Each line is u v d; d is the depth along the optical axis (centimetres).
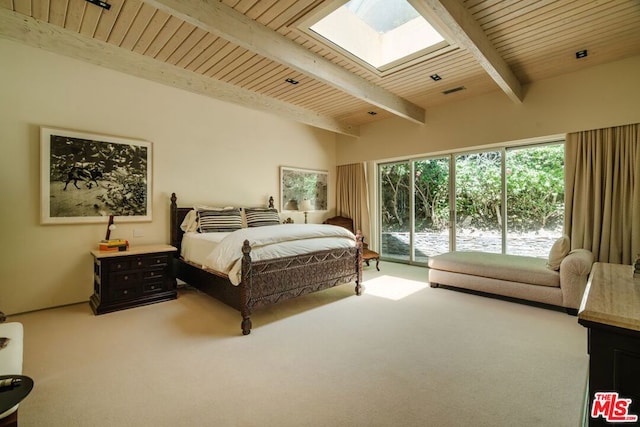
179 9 213
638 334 85
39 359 214
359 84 372
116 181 363
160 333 261
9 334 163
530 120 398
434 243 541
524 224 442
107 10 245
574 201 364
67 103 330
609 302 106
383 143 568
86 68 342
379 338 248
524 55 322
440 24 261
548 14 250
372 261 601
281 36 282
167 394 174
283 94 434
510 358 213
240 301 264
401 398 169
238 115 485
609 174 340
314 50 311
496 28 270
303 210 546
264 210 476
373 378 189
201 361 212
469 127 454
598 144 347
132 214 376
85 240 344
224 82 388
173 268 366
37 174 313
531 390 175
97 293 329
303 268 311
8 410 96
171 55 318
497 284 345
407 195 579
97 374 195
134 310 322
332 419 152
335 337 251
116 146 362
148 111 389
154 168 395
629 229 330
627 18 257
